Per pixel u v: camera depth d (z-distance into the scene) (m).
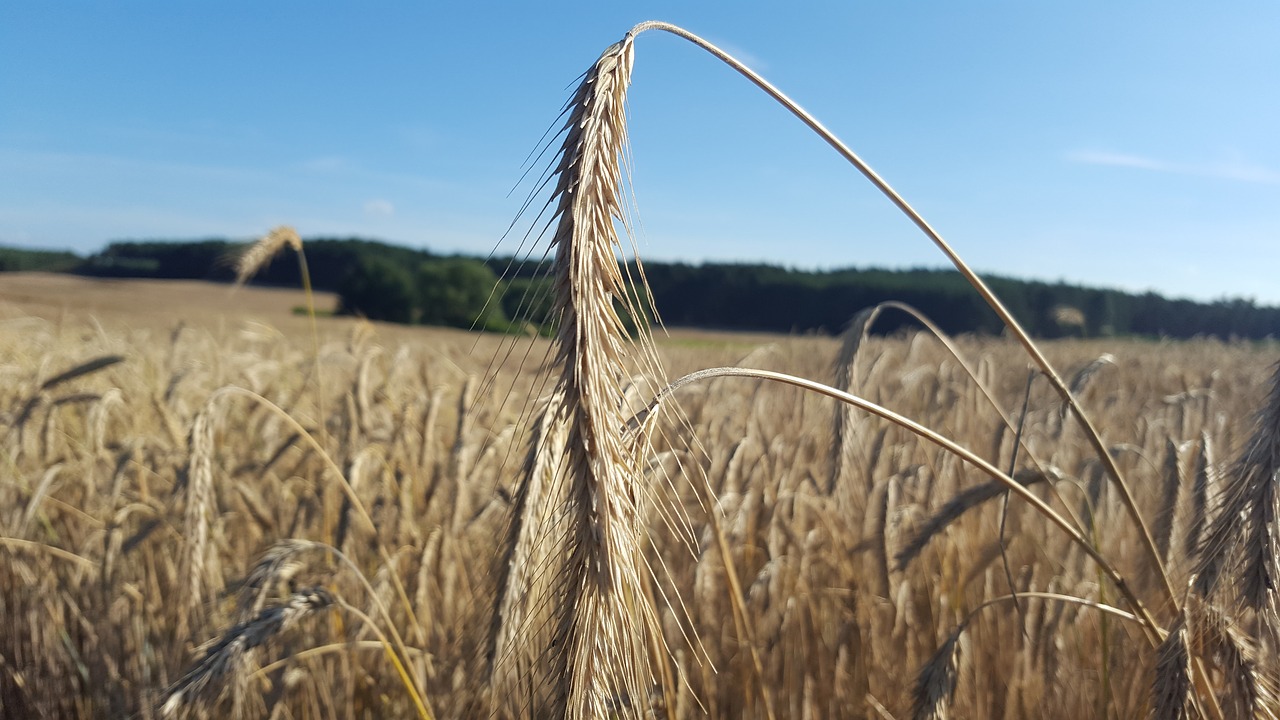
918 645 3.53
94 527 4.83
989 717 3.35
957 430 5.32
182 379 5.48
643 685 1.29
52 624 4.20
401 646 2.88
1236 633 1.72
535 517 1.97
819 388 1.61
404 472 4.29
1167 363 12.52
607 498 1.16
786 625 3.58
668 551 4.18
